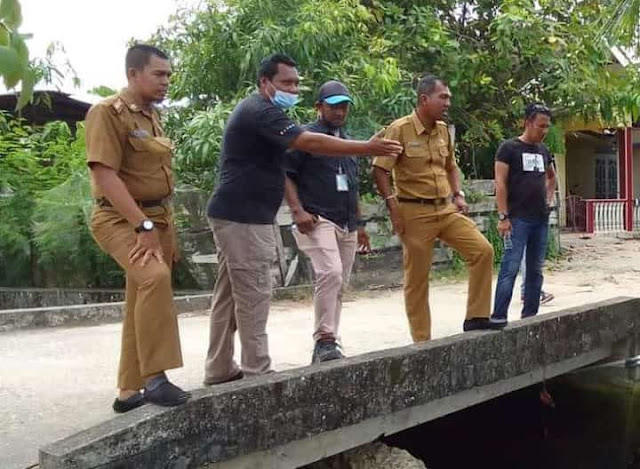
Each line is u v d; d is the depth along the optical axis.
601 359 6.25
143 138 3.56
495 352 5.01
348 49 10.60
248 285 4.04
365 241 5.30
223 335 4.36
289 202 4.51
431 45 11.91
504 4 12.29
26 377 4.94
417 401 4.47
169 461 3.23
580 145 22.33
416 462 4.54
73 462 2.86
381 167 4.80
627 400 6.45
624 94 11.95
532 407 6.19
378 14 11.92
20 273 10.38
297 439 3.80
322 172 4.62
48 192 9.99
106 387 4.64
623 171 19.58
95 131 3.35
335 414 3.99
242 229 3.99
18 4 1.76
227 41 10.30
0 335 6.70
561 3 12.84
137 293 3.32
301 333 6.59
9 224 10.17
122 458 3.04
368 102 10.35
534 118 5.47
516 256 5.35
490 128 12.65
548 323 5.49
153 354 3.28
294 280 9.34
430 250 4.91
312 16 10.08
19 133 10.91
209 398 3.39
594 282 9.84
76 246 9.77
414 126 4.81
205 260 9.24
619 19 6.96
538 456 5.71
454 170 5.07
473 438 5.81
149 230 3.30
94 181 3.47
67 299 9.70
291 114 9.27
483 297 4.96
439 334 6.41
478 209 11.38
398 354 4.37
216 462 3.43
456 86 11.93
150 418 3.15
